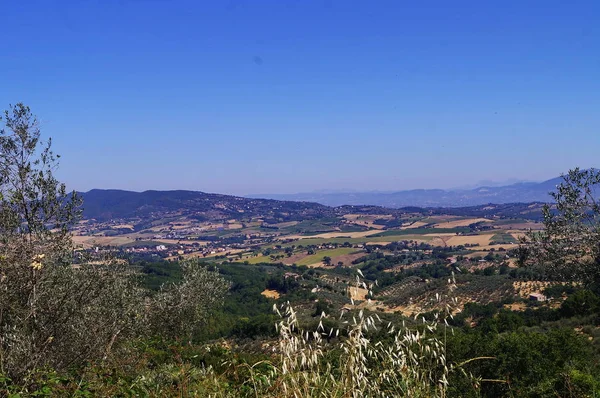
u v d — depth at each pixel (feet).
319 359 12.38
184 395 15.85
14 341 19.04
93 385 17.58
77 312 21.63
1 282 19.74
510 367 23.81
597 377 22.90
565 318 83.87
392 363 12.26
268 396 12.67
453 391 15.93
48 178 25.59
